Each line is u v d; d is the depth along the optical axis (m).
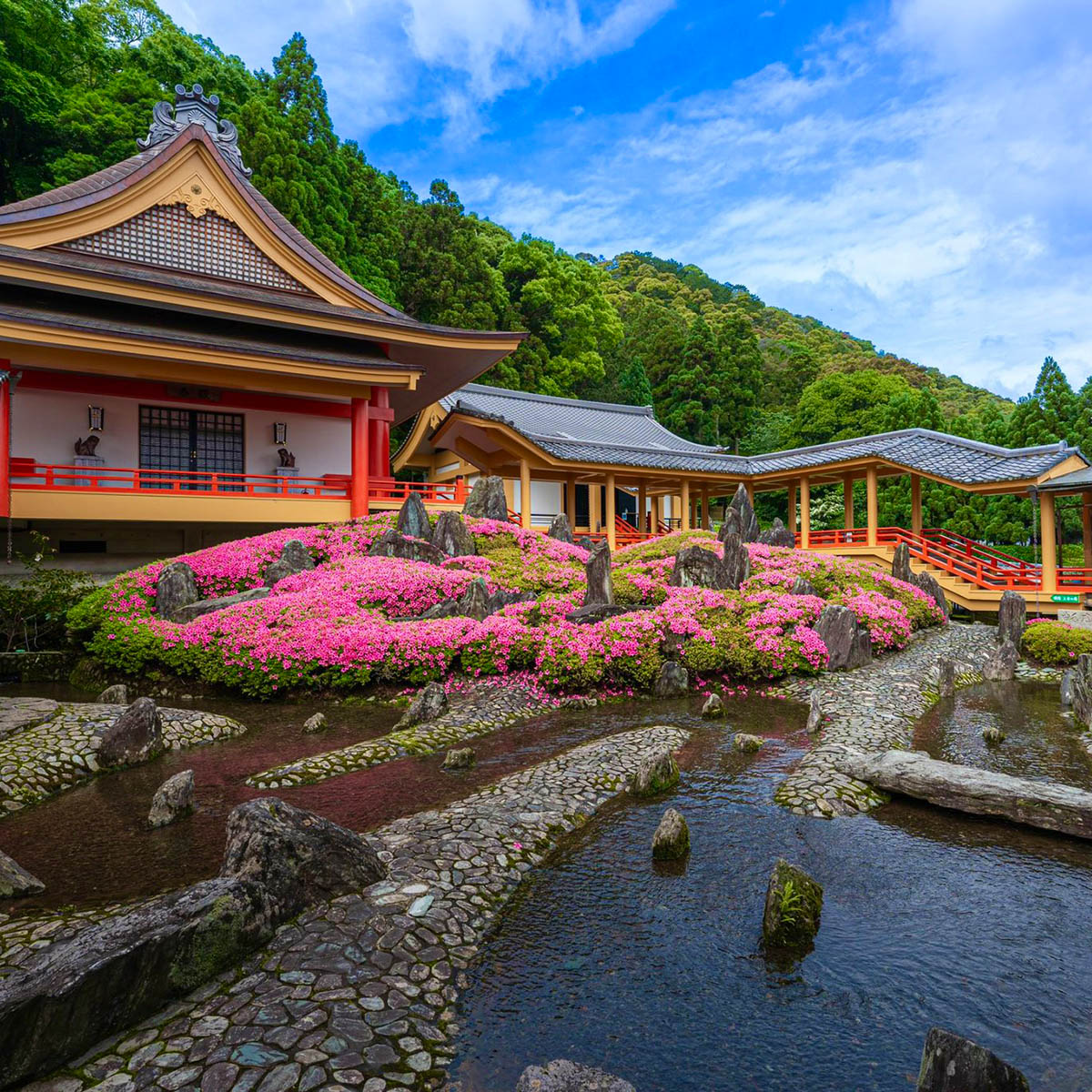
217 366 17.73
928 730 9.34
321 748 8.66
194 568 14.45
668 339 54.75
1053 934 4.62
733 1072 3.42
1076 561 26.77
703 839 6.03
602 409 35.94
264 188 28.53
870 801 6.81
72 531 17.28
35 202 18.72
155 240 19.20
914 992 4.03
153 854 5.80
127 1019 3.56
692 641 12.19
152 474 19.59
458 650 11.50
